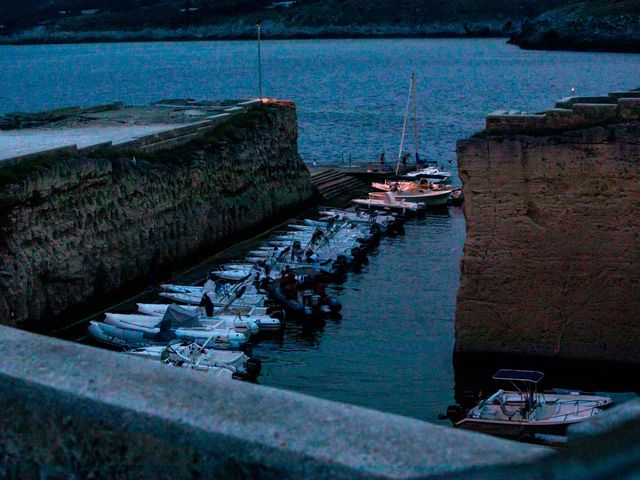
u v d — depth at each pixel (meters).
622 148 24.69
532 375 23.66
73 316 35.72
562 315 26.08
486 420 23.28
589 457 2.81
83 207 36.88
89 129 49.72
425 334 33.59
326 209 57.81
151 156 43.81
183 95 160.38
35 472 4.73
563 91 151.00
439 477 3.29
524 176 25.69
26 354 4.93
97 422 4.46
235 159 50.50
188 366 28.95
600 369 25.88
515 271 26.33
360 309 37.38
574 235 25.59
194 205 45.69
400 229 53.09
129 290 39.66
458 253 47.28
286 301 36.75
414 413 26.02
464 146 26.02
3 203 32.38
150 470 4.33
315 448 3.90
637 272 25.17
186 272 42.97
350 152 84.81
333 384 28.98
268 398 4.33
